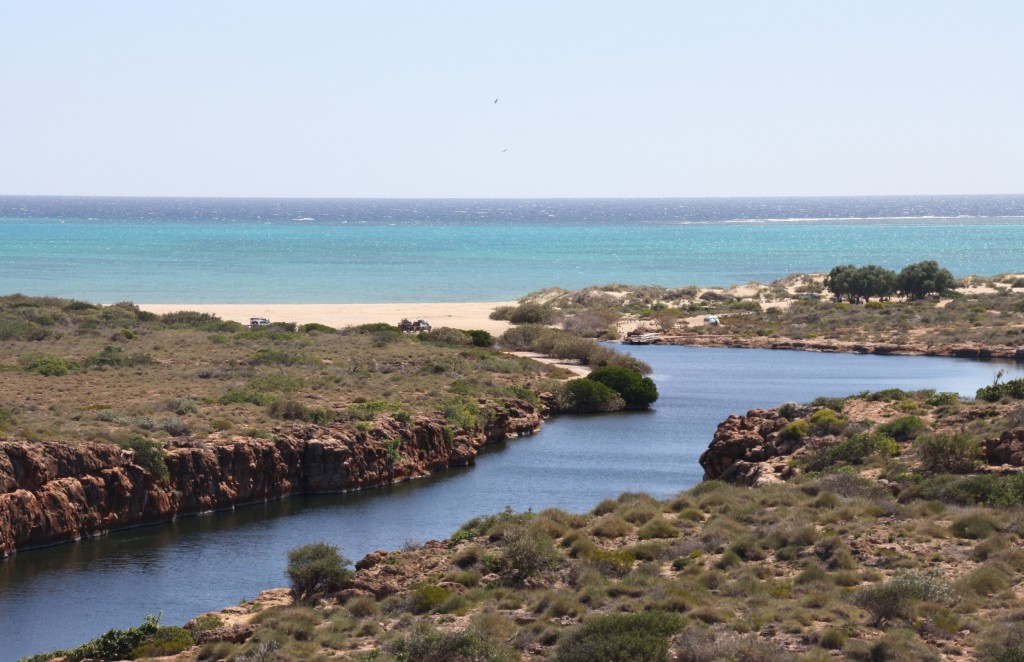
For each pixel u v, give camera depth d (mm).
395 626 30734
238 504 58781
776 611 28797
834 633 26094
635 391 93750
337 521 55531
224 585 44531
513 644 27875
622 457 71812
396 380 86312
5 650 36750
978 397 60969
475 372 94625
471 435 73500
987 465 46156
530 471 67688
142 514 54406
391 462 65250
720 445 59250
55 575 45844
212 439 60062
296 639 29906
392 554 40031
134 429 59094
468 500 59875
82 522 51750
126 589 43938
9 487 49406
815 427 56062
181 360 93375
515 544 35375
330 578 37656
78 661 31844
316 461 62344
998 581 30281
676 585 31359
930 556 33562
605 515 42344
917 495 42031
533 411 84500
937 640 26250
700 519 41094
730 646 25234
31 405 64750
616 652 25000
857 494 42625
